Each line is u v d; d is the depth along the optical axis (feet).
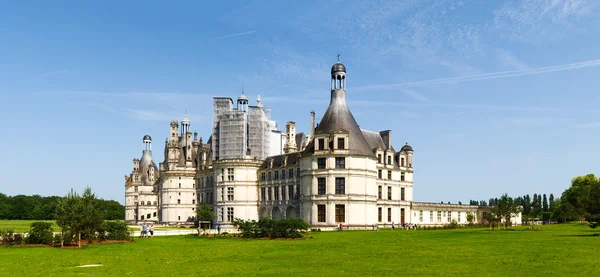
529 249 166.30
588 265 124.36
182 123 593.01
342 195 372.99
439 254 155.22
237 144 481.05
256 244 210.59
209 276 117.19
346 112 396.57
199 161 560.20
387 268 124.98
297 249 181.78
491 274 112.78
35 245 213.05
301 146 501.56
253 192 464.65
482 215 508.53
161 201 572.10
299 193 408.46
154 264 142.41
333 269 124.88
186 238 260.62
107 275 121.60
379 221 409.08
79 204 211.20
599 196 260.01
